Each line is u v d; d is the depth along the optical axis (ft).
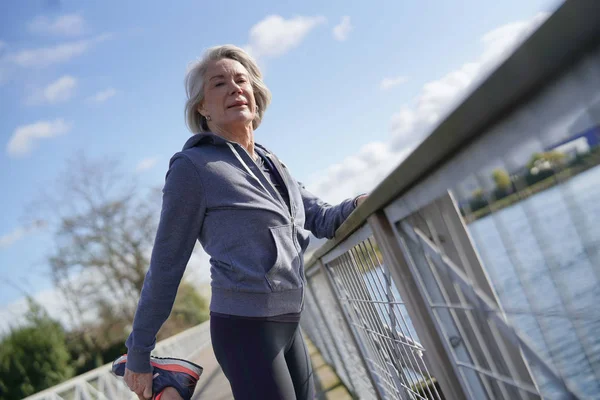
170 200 5.82
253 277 5.68
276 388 5.59
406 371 6.28
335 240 7.12
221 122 6.51
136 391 6.18
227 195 5.84
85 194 80.53
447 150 2.63
